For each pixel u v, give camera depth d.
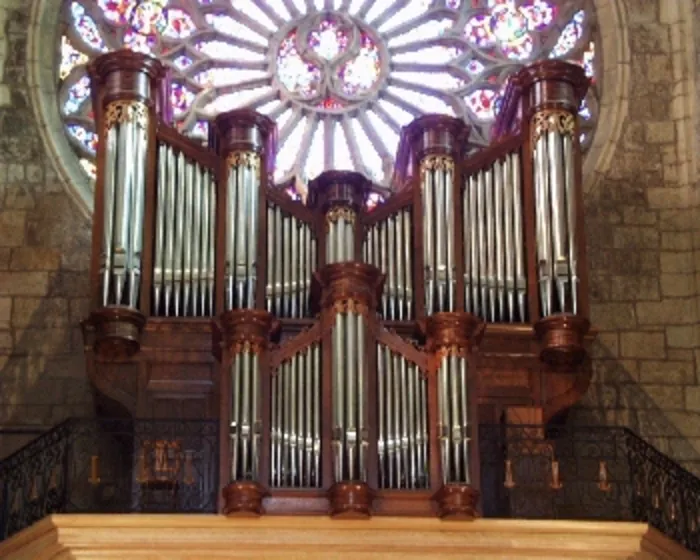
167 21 27.95
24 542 21.14
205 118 27.19
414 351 21.64
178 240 23.48
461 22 28.27
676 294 25.88
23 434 24.55
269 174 24.25
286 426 21.23
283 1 28.27
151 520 20.88
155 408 22.78
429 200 23.88
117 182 23.45
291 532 20.94
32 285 25.48
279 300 23.58
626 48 27.42
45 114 26.62
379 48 27.98
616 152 26.73
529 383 23.16
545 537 21.17
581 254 23.55
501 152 24.42
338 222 23.89
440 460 21.14
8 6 27.23
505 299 23.50
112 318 22.62
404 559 21.06
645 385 25.31
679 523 22.77
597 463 24.23
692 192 26.44
